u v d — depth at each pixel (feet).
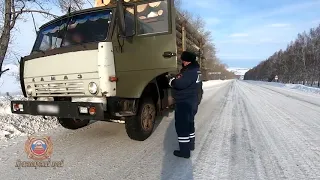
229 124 21.07
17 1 25.12
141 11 14.96
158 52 15.17
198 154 13.61
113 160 12.80
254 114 26.17
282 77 207.51
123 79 13.87
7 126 18.06
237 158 13.00
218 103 35.65
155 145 15.29
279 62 232.73
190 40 23.20
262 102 38.04
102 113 12.71
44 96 14.99
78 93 13.62
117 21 13.92
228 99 41.93
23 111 14.97
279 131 18.75
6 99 28.45
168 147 14.90
